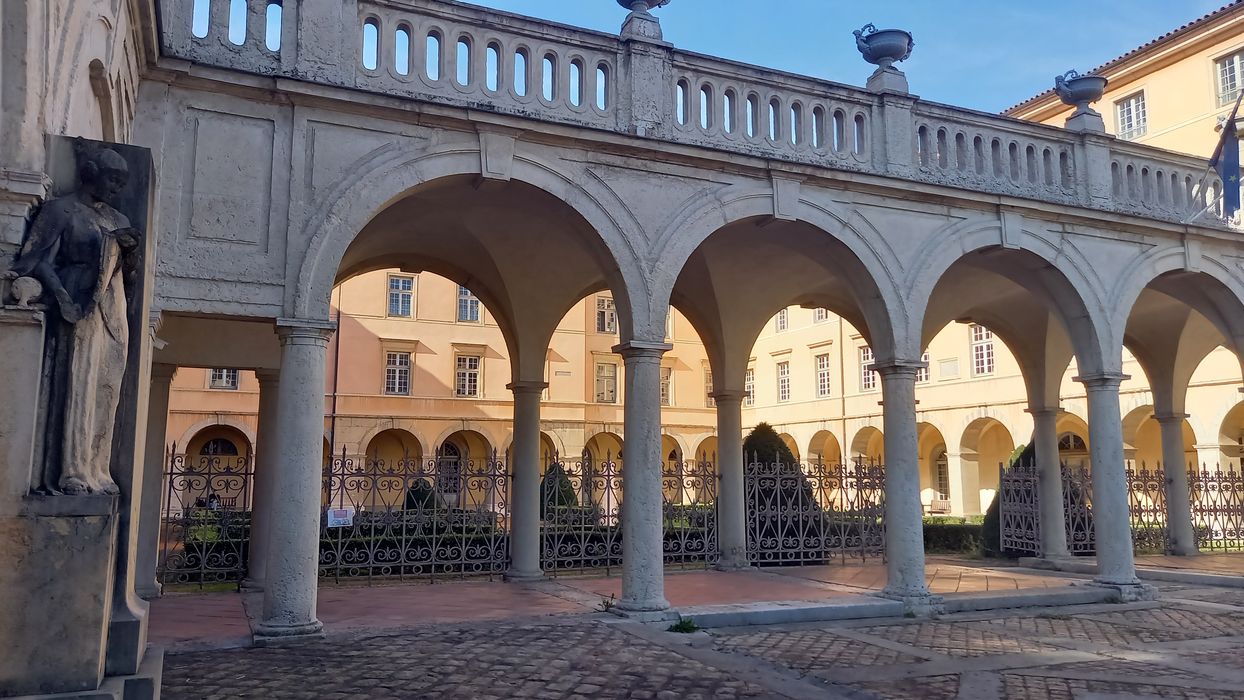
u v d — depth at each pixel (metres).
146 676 4.90
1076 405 26.58
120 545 5.12
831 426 34.03
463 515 14.26
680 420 38.41
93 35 5.82
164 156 8.45
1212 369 23.61
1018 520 18.02
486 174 9.57
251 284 8.59
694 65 10.95
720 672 7.53
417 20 9.62
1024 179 13.00
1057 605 12.08
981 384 28.91
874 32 12.29
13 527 4.53
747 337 15.78
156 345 8.74
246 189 8.72
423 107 9.29
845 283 12.11
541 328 14.20
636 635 8.94
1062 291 13.21
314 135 9.02
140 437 5.48
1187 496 18.72
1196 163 14.73
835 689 7.20
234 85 8.66
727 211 10.86
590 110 10.30
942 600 11.35
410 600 11.36
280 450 8.54
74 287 4.85
